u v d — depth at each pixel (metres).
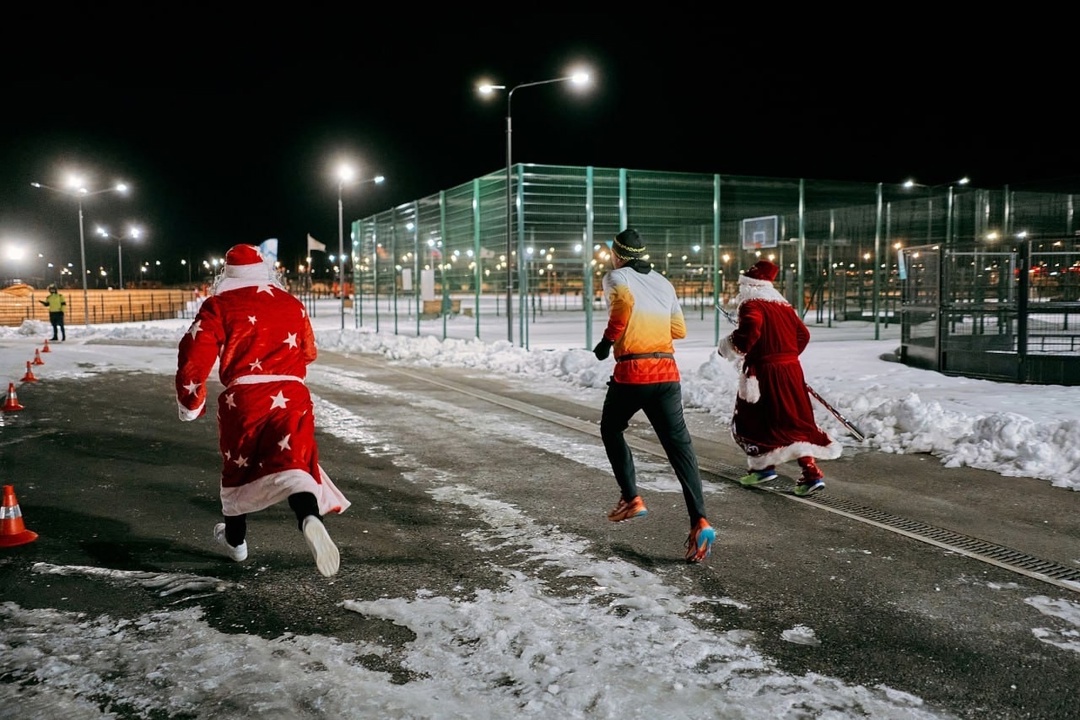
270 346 4.29
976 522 5.85
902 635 3.98
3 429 9.61
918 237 23.14
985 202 22.47
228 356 4.25
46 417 10.49
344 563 4.95
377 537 5.48
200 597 4.39
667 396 5.06
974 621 4.15
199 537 5.46
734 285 28.55
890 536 5.52
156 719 3.16
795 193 20.17
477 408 11.22
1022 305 12.51
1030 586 4.63
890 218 23.17
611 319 5.01
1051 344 13.80
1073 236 12.35
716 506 6.24
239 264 4.39
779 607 4.30
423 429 9.59
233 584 4.59
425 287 21.80
